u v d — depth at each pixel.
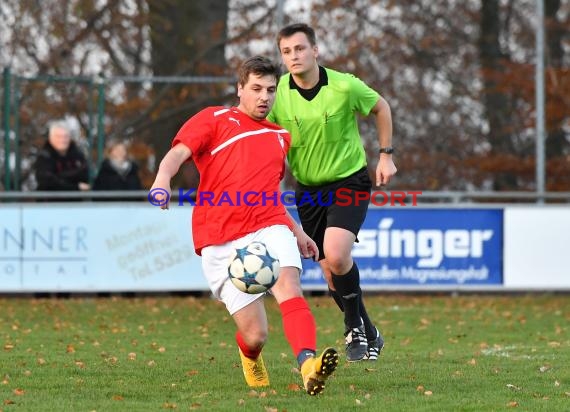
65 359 30.00
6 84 52.50
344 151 27.77
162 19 73.44
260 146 22.73
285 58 27.11
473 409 21.73
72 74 75.44
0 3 74.25
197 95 67.38
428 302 49.34
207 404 22.17
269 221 22.61
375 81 74.94
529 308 47.19
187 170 52.06
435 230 49.84
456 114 75.56
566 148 70.88
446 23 78.31
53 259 49.38
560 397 23.31
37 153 52.31
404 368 28.03
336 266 27.31
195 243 22.92
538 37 52.91
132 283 49.56
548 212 49.84
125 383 25.44
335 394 23.44
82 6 73.81
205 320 42.41
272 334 37.84
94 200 51.28
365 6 75.81
